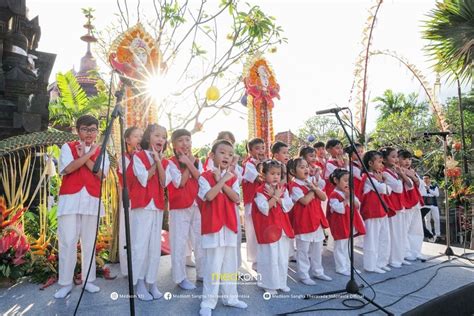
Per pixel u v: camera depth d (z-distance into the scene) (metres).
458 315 3.60
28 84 4.74
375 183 4.32
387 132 11.91
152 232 3.31
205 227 3.04
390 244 4.52
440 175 10.23
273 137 5.88
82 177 3.25
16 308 2.98
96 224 3.24
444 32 6.87
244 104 5.97
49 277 3.58
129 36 4.55
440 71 7.23
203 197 3.06
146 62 4.63
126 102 4.54
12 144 3.92
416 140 11.21
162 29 6.11
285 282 3.50
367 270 4.25
